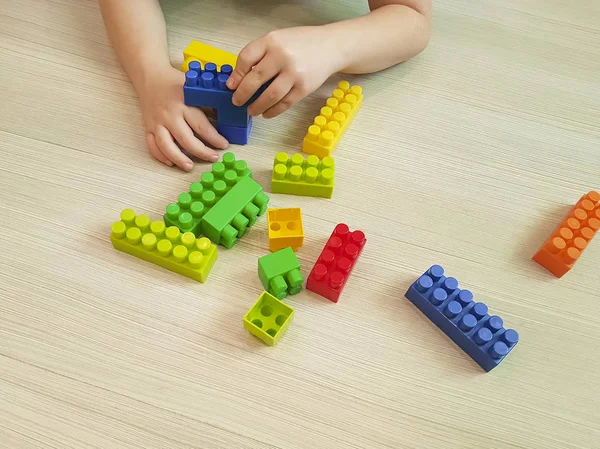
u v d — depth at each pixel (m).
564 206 0.80
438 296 0.65
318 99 0.86
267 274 0.65
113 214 0.72
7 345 0.62
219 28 0.92
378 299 0.69
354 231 0.70
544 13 1.04
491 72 0.94
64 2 0.93
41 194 0.73
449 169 0.81
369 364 0.65
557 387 0.65
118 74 0.86
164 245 0.66
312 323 0.67
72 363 0.62
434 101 0.89
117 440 0.58
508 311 0.70
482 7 1.04
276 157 0.74
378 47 0.84
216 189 0.71
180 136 0.75
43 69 0.85
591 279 0.74
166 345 0.64
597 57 0.98
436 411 0.62
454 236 0.75
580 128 0.89
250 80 0.71
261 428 0.60
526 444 0.61
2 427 0.58
